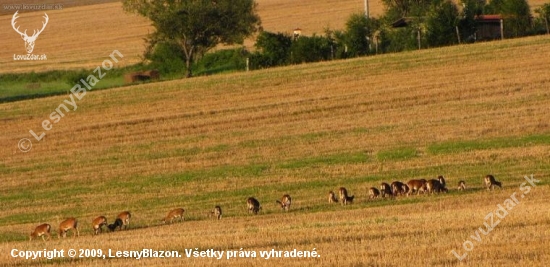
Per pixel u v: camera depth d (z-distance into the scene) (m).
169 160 173.00
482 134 170.00
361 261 86.31
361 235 98.62
